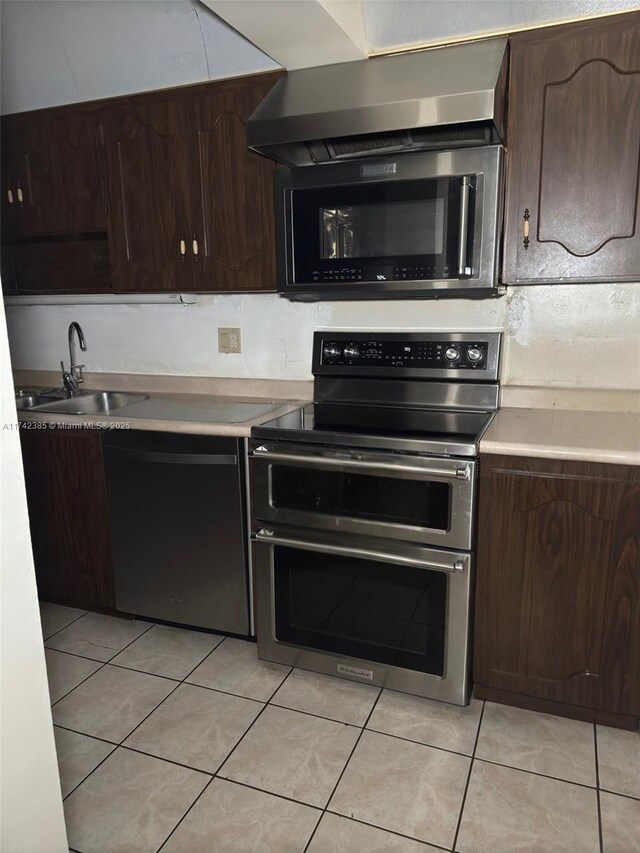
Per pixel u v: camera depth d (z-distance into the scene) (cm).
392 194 191
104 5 212
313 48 189
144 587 234
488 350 217
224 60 213
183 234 233
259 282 225
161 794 162
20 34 231
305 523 198
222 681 209
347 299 243
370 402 237
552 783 163
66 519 242
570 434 180
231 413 227
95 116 236
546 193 186
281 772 169
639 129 174
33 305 293
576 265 187
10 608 89
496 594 182
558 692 182
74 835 150
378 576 192
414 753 174
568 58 177
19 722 91
